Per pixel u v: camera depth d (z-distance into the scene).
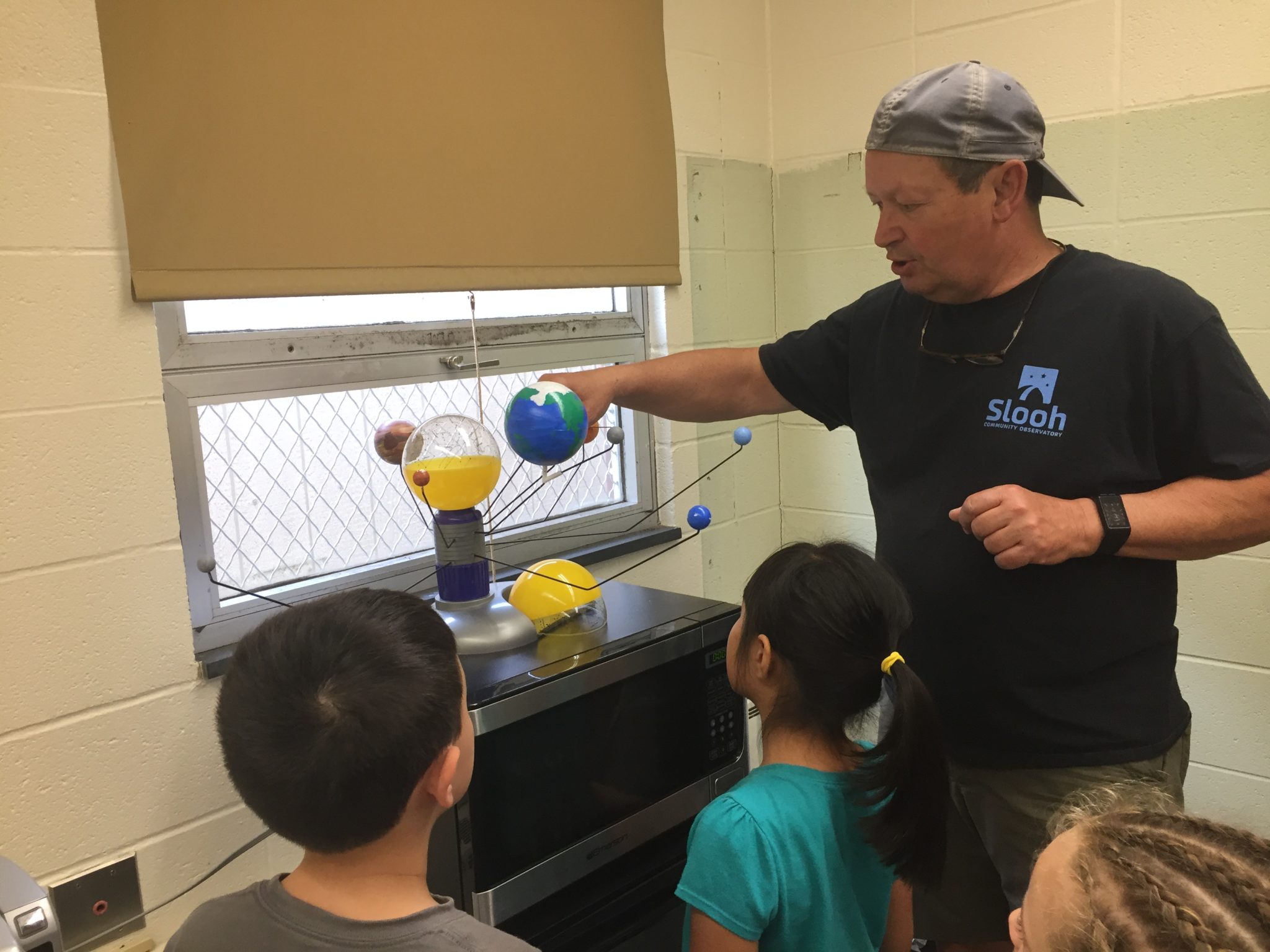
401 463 1.29
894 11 2.01
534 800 1.10
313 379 1.47
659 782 1.25
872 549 2.25
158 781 1.25
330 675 0.68
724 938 0.90
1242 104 1.65
